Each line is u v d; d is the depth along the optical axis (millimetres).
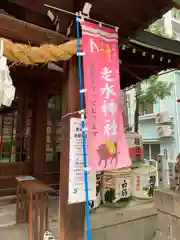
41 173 4648
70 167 2150
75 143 2207
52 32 2207
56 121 5066
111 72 2291
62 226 2178
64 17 2342
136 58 4223
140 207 3217
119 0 2297
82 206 2236
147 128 9180
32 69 4262
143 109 8109
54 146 4984
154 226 3205
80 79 2146
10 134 4586
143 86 8422
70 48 2131
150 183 3570
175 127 8008
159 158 4582
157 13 2496
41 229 2631
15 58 1991
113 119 2221
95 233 2703
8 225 3020
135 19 2576
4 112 4574
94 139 2092
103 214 2863
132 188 3617
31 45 2197
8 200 4082
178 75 8164
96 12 2420
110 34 2383
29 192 2723
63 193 2227
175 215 2730
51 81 4945
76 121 2254
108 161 2117
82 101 2127
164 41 3707
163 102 8461
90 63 2186
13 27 2014
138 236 3049
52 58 2100
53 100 5070
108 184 3230
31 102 4816
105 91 2221
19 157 4578
